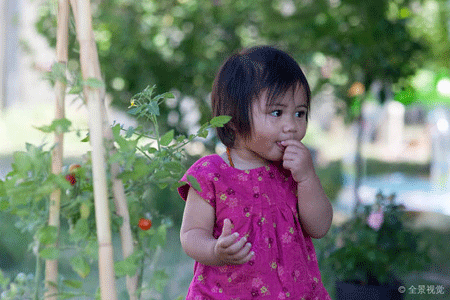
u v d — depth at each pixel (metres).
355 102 5.27
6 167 9.59
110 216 1.26
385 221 3.18
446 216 6.93
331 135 16.39
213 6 5.26
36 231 1.24
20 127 13.15
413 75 4.64
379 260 3.06
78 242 1.31
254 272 1.44
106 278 1.19
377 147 15.98
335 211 7.13
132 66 4.91
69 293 1.27
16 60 14.40
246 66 1.53
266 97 1.48
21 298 1.29
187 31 5.17
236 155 1.58
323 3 4.78
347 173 11.64
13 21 7.17
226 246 1.29
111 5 5.23
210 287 1.48
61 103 1.27
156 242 1.35
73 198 1.28
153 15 5.21
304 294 1.48
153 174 1.37
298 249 1.51
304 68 5.57
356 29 4.46
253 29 5.51
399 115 15.16
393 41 4.49
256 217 1.48
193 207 1.51
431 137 10.69
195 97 5.00
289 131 1.50
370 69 4.59
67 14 1.29
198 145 4.62
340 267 3.13
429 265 4.44
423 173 11.62
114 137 1.30
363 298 2.99
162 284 1.33
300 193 1.54
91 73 1.23
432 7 8.51
